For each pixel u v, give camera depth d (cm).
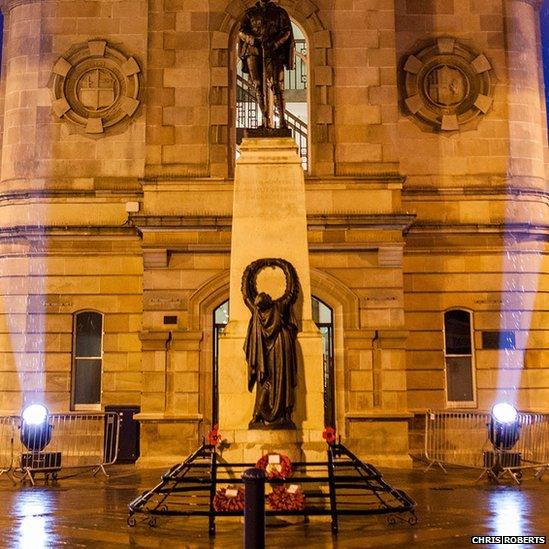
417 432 2250
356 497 1446
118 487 1689
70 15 2445
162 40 2256
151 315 2128
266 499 1184
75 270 2322
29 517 1276
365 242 2133
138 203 2319
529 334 2317
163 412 2092
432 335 2303
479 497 1500
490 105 2422
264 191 1434
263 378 1319
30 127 2394
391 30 2266
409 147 2398
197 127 2219
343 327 2123
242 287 1382
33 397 2267
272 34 1509
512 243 2344
